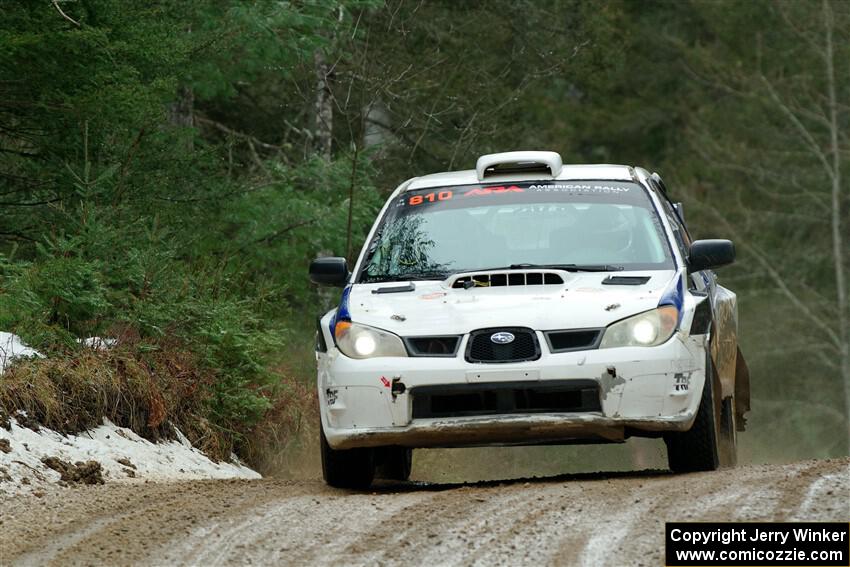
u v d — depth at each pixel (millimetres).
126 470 35688
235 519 25234
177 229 51938
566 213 33031
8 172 49875
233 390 44844
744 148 132375
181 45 50938
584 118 127812
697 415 29359
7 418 34969
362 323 29703
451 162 73375
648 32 136625
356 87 70938
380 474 36969
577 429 28391
